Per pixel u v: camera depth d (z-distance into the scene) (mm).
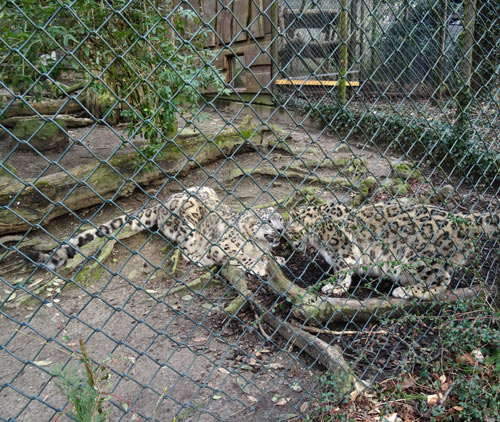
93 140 7285
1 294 3791
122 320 3600
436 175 6137
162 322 3582
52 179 4867
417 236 3738
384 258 3885
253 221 4367
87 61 4066
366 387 2553
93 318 3617
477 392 2424
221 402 2682
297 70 8219
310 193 5629
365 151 7027
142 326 3527
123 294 3971
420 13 3336
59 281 4000
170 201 4785
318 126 8016
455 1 3568
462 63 3773
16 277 4062
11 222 4469
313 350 2934
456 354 2727
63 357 3146
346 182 5734
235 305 3617
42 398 2727
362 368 2867
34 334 3393
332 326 3262
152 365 3043
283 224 4730
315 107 2264
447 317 3006
